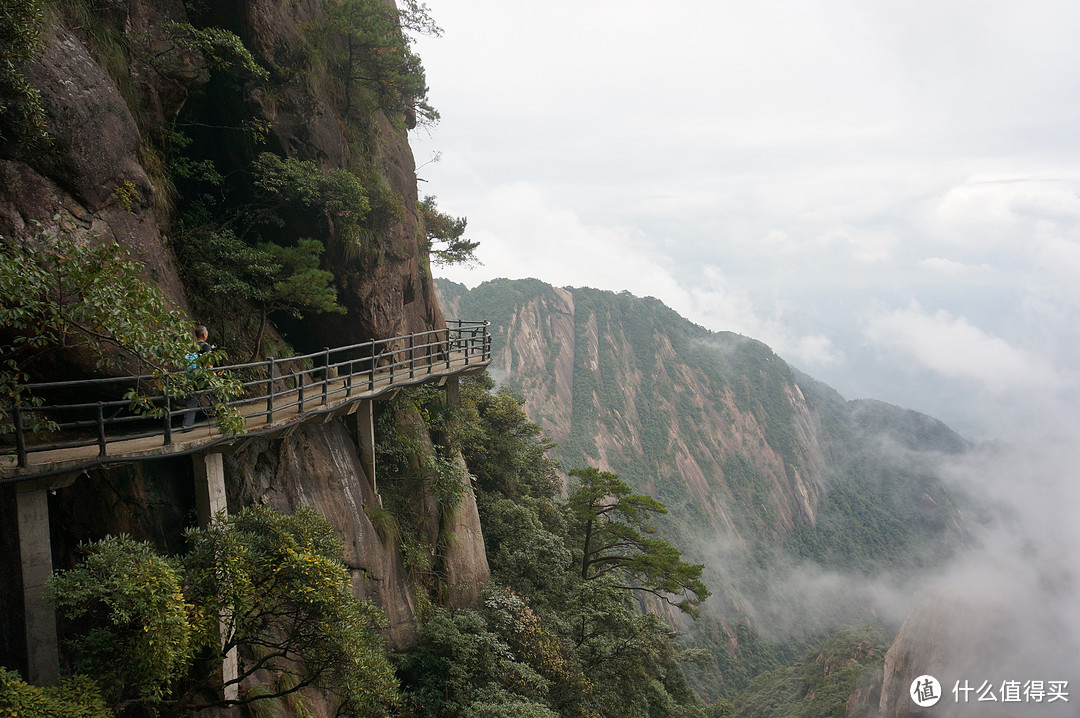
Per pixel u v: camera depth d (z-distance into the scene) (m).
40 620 7.72
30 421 9.02
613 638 20.80
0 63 8.29
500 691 14.83
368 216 17.19
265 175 13.86
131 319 7.92
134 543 7.73
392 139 20.28
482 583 20.17
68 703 6.62
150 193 10.78
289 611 9.22
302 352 16.64
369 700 9.68
